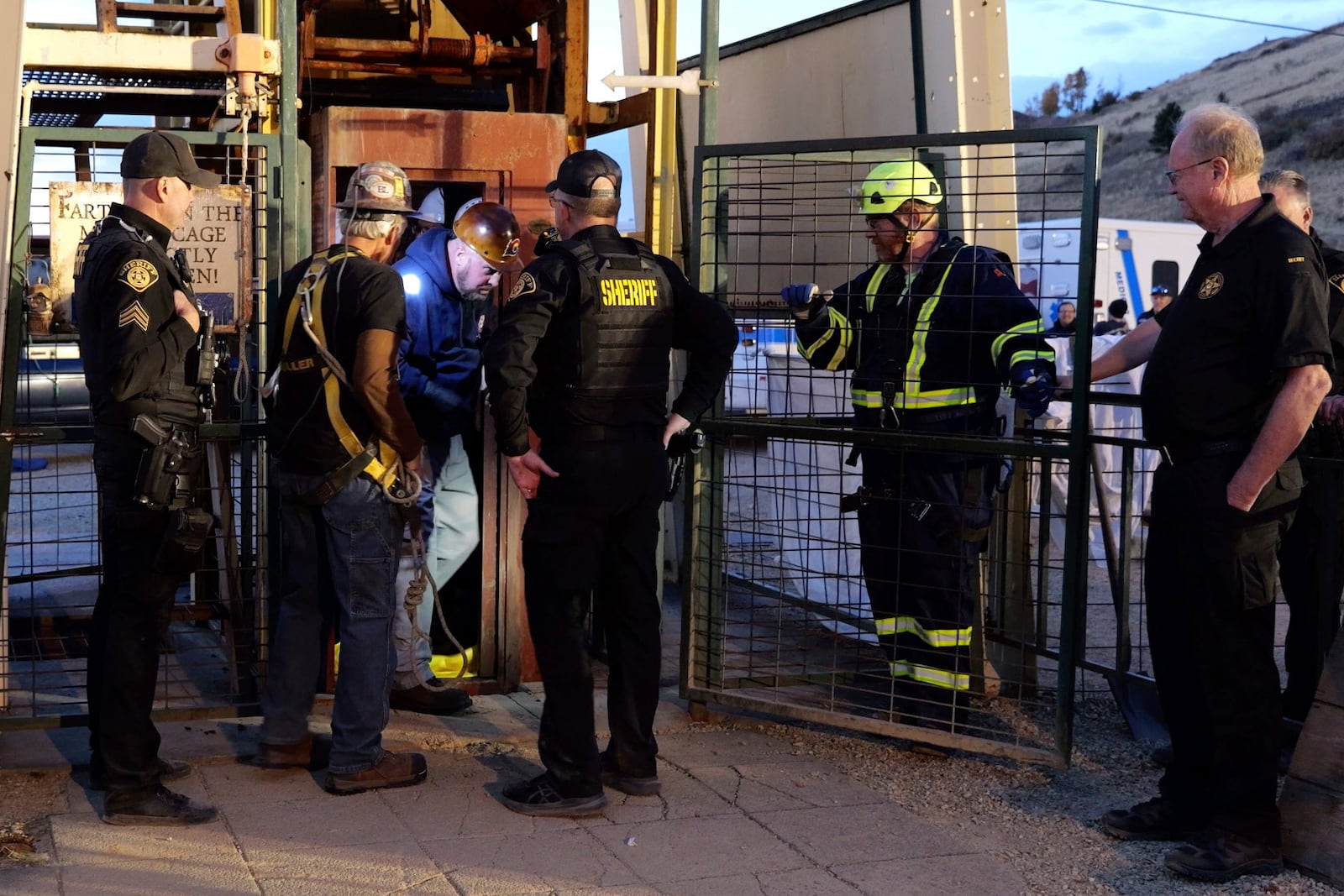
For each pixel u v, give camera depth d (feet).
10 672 15.51
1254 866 10.61
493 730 14.06
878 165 13.98
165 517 11.03
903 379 13.46
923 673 13.73
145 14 15.85
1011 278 13.08
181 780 12.32
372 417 11.54
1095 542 25.14
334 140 14.71
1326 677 11.00
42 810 11.49
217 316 13.35
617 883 10.23
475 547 15.14
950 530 13.51
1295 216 13.35
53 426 13.10
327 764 12.81
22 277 12.81
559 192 11.80
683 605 14.67
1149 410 11.10
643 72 18.19
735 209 20.16
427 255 14.25
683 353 19.67
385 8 18.40
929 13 17.38
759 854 10.92
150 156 10.98
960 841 11.35
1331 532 12.86
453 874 10.29
